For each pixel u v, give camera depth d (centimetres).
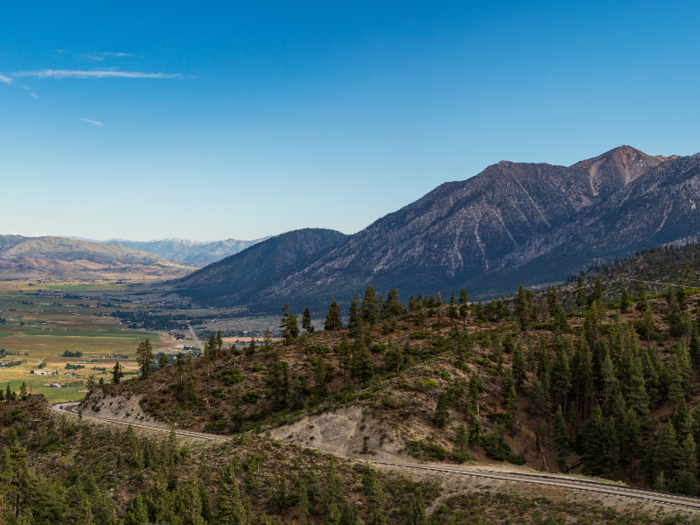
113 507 8119
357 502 8331
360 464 9494
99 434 13438
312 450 10031
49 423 14662
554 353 14675
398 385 11962
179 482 8756
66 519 8250
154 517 7481
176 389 15225
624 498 7244
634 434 9819
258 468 9131
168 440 11038
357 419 11069
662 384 11612
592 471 9706
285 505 8112
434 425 10838
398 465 9531
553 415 12056
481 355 14250
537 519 7225
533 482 8256
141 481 9181
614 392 11469
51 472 11869
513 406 11269
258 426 12662
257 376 15488
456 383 11756
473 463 9838
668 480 8988
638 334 15038
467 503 7994
